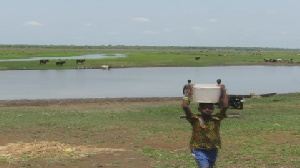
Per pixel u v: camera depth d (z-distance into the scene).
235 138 15.71
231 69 79.00
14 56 109.25
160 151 13.50
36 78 55.34
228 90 42.53
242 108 26.19
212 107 7.01
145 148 13.98
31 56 114.00
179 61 96.44
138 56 118.75
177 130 17.94
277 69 80.00
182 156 12.56
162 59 102.56
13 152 12.98
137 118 22.36
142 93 39.44
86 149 13.72
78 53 149.00
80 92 39.88
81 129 18.38
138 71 71.19
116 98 33.44
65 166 11.34
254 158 12.28
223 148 13.80
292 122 19.69
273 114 23.53
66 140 15.60
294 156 12.52
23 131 17.78
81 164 11.56
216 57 117.88
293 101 29.88
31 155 12.61
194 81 52.81
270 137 15.88
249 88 44.75
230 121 20.48
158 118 22.34
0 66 73.31
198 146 7.04
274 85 48.25
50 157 12.41
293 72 71.56
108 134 17.02
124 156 12.67
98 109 26.77
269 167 11.18
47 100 32.25
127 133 17.27
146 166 11.38
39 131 17.77
